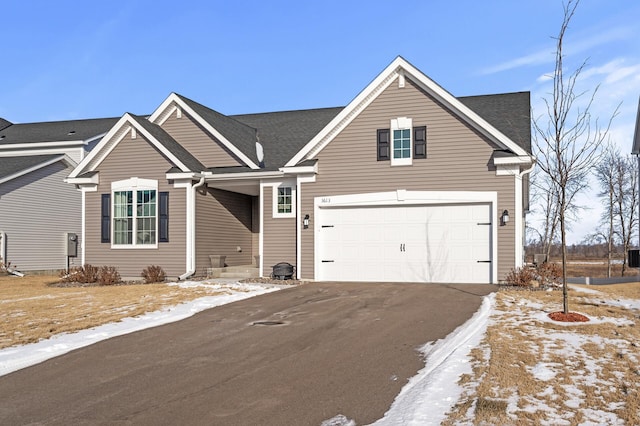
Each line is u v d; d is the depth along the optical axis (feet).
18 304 47.34
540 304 41.01
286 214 65.46
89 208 69.97
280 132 81.61
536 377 23.34
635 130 73.15
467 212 56.90
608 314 36.81
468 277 56.54
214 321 39.09
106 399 23.22
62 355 30.63
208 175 66.69
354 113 60.64
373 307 42.47
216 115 77.77
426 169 58.13
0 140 104.99
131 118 67.51
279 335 34.09
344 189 60.95
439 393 22.22
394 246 59.31
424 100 58.39
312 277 61.62
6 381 26.08
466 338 30.91
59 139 101.24
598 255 182.29
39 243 88.33
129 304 46.19
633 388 21.67
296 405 21.86
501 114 65.51
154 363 28.60
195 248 66.28
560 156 43.19
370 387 23.76
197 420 20.53
